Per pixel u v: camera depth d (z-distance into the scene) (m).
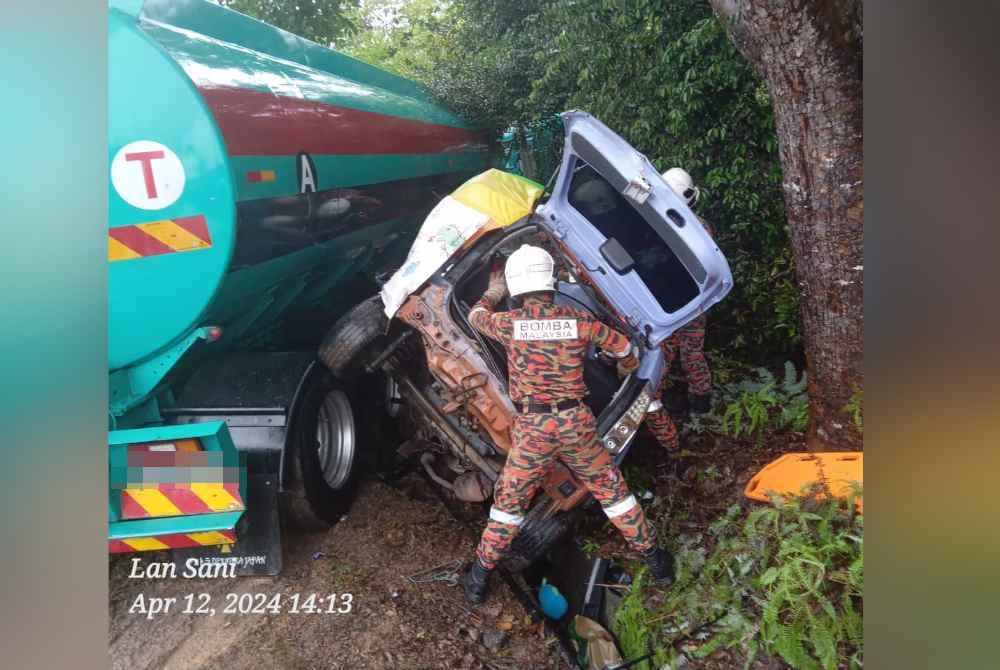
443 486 4.31
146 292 3.10
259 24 4.20
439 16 11.53
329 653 3.02
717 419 4.62
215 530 3.06
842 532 2.83
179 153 2.98
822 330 3.61
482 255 3.60
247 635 3.09
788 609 2.80
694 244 3.29
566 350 3.10
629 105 5.73
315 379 3.76
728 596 2.99
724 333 5.78
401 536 3.88
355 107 4.52
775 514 3.02
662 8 5.26
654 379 3.60
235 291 3.32
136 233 3.04
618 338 3.21
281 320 4.55
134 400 3.29
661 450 4.49
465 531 4.00
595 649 3.08
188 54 3.12
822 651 2.51
